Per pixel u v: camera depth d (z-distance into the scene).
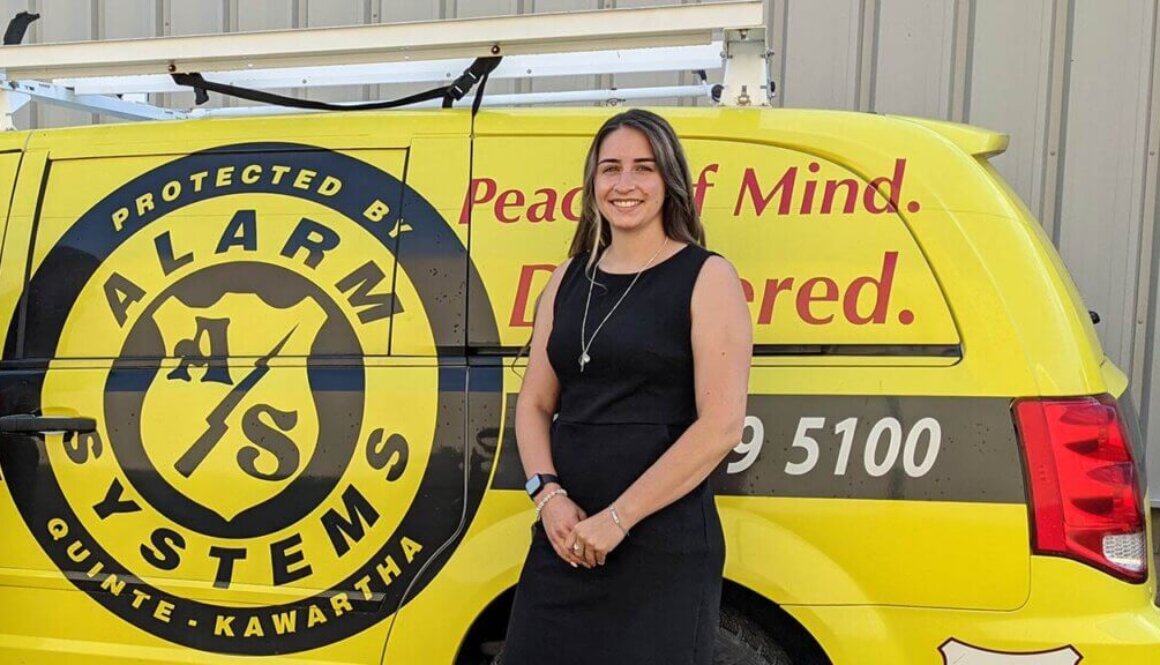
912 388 2.36
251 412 2.68
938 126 2.57
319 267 2.71
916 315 2.39
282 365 2.68
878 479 2.36
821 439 2.40
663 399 2.08
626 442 2.06
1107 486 2.27
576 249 2.28
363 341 2.66
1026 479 2.28
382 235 2.69
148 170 2.87
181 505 2.71
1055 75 4.43
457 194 2.67
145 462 2.73
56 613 2.80
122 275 2.83
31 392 2.83
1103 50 4.38
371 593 2.60
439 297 2.63
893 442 2.36
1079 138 4.43
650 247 2.15
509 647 2.15
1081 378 2.31
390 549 2.59
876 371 2.39
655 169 2.13
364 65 2.92
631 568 2.04
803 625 2.38
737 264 2.50
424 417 2.59
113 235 2.85
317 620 2.63
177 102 5.34
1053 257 2.55
